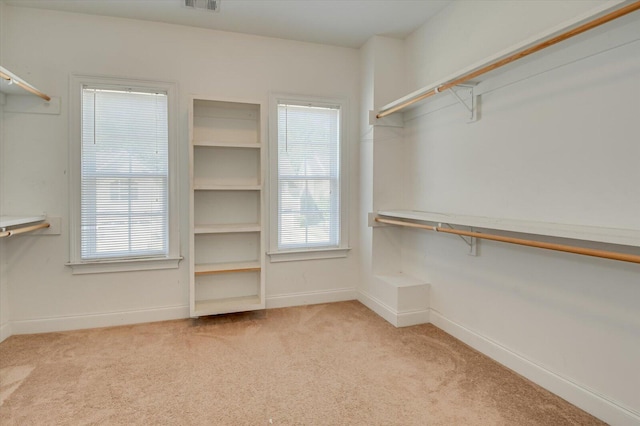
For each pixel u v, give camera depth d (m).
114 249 3.00
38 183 2.80
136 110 3.01
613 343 1.70
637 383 1.61
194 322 3.06
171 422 1.72
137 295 3.05
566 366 1.92
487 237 2.09
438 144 2.95
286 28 3.18
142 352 2.48
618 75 1.65
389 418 1.76
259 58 3.32
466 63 2.63
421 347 2.58
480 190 2.50
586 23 1.51
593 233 1.51
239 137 3.29
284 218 3.47
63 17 2.82
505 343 2.30
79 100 2.86
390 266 3.45
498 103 2.33
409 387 2.04
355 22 3.09
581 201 1.83
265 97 3.34
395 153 3.42
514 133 2.21
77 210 2.88
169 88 3.07
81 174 2.88
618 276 1.68
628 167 1.62
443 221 2.43
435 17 2.97
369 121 3.35
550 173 1.99
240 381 2.10
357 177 3.66
